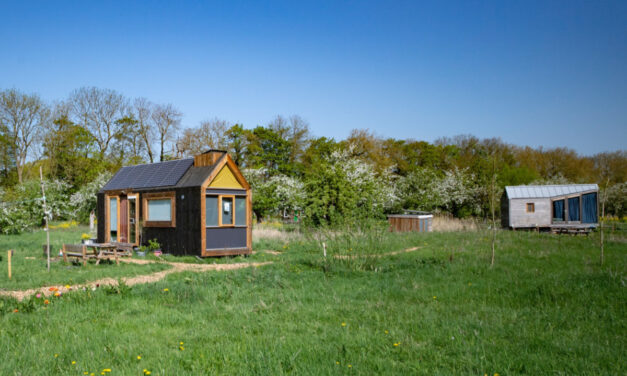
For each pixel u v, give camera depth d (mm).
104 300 9266
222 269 14445
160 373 5496
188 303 9227
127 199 20312
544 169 68625
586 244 20438
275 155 56250
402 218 31234
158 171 19859
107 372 5520
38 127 41688
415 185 41625
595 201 33344
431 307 8844
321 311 8562
